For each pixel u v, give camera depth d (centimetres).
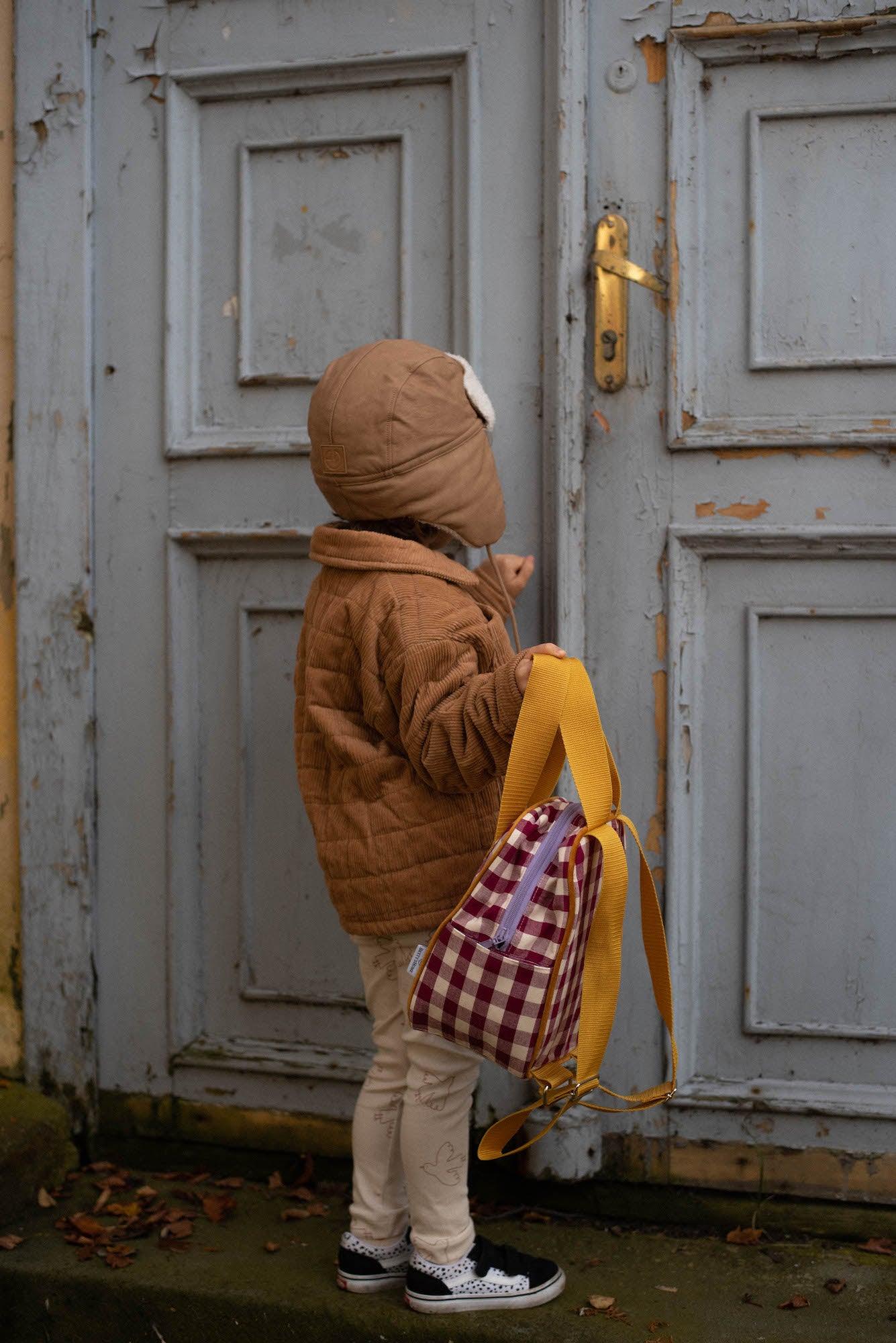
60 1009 220
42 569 218
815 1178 195
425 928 165
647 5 192
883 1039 194
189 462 213
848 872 195
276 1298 176
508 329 200
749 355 193
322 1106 212
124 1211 202
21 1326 185
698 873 198
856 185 190
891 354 190
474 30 198
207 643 216
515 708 150
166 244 212
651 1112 199
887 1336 165
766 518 193
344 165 207
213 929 218
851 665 193
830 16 186
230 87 209
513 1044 147
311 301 210
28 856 220
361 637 164
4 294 218
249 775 215
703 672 197
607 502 198
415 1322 170
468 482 167
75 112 212
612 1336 166
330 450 166
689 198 193
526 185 198
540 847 151
